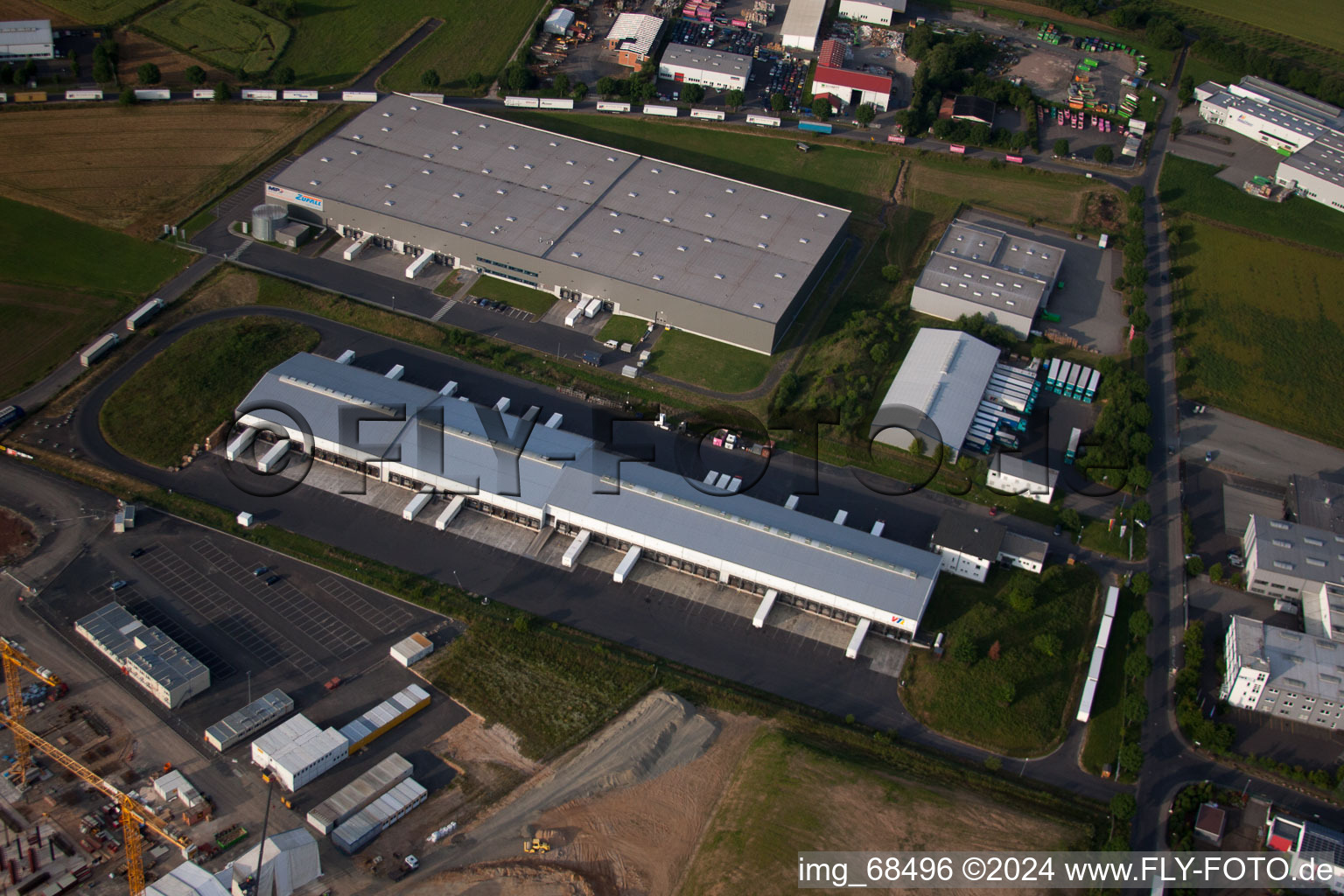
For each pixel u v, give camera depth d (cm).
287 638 16938
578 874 14188
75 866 13925
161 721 15662
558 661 16900
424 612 17538
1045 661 17350
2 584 17388
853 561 18012
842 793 15038
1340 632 17588
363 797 14762
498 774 15350
